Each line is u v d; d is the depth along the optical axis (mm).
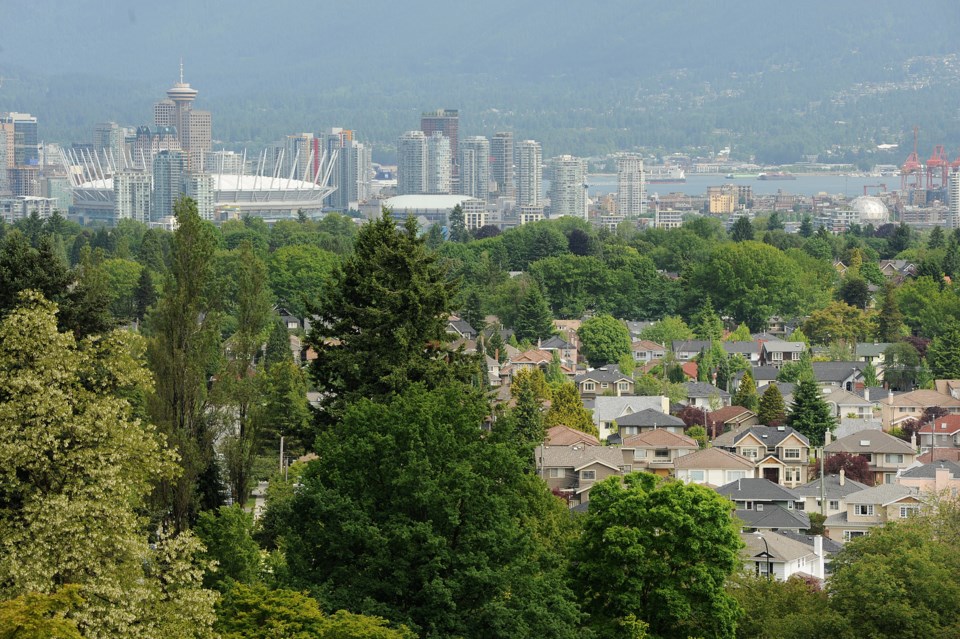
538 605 101312
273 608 92000
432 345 128500
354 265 129375
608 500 117562
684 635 113250
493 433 112438
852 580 130375
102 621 83375
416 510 101812
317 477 105125
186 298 142750
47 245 128500
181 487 133625
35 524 84188
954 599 129500
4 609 76062
